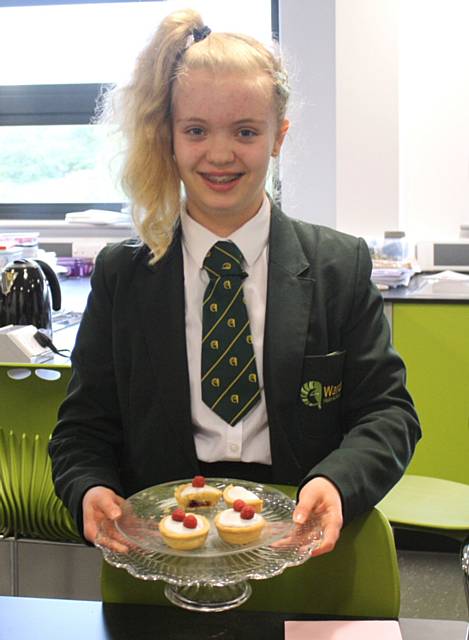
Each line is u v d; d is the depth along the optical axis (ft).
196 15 4.40
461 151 12.00
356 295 4.67
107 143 4.75
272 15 13.12
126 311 4.64
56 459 4.61
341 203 11.59
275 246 4.66
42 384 6.08
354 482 3.97
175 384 4.55
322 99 11.73
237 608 3.73
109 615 3.66
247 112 4.13
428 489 7.20
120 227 13.73
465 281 9.77
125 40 14.08
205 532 3.61
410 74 11.90
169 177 4.65
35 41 14.40
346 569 4.05
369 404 4.59
